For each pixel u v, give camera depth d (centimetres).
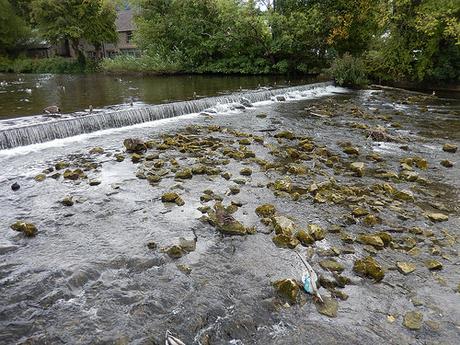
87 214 737
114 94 1989
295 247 626
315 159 1054
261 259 596
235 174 938
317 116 1605
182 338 440
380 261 588
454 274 559
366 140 1258
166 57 3312
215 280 546
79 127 1264
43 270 564
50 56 5253
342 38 2888
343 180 916
